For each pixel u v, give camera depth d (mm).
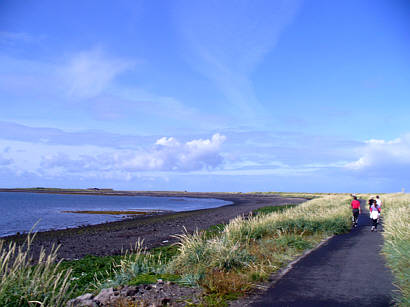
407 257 6910
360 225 17703
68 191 188375
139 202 79562
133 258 10602
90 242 16969
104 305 4867
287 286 5793
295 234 11484
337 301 4918
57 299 4539
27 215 38562
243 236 11023
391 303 4789
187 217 31641
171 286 5855
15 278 4816
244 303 4938
